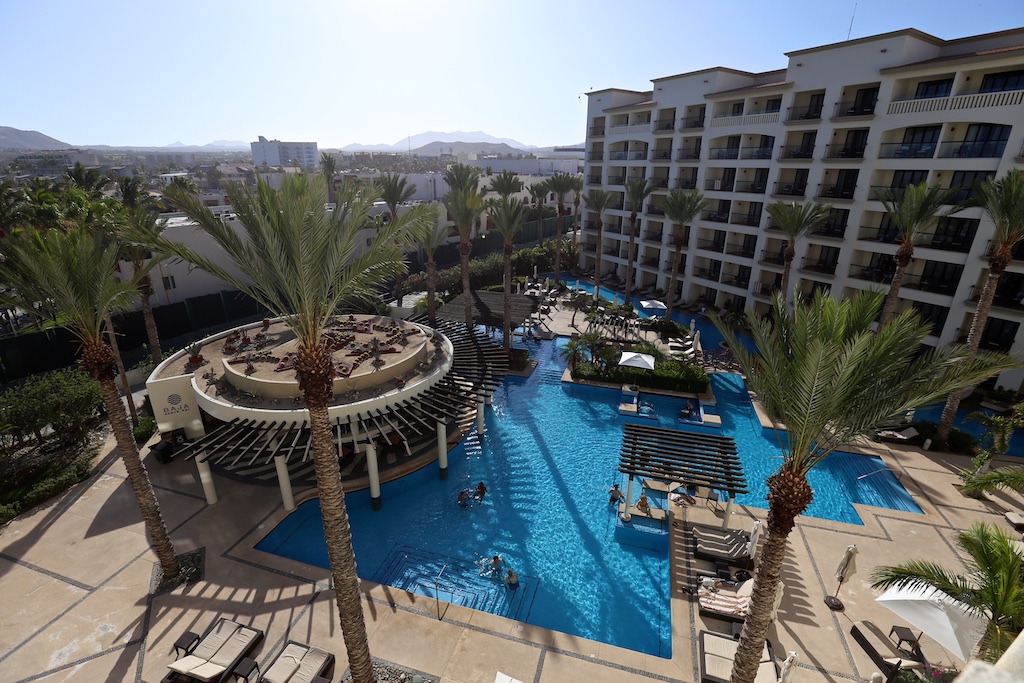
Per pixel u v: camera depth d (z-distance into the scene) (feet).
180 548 60.18
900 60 106.22
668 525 65.98
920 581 40.24
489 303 138.31
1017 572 35.17
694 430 93.09
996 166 94.68
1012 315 96.12
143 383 103.35
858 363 33.65
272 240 34.50
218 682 44.19
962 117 97.40
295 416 65.36
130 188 147.64
